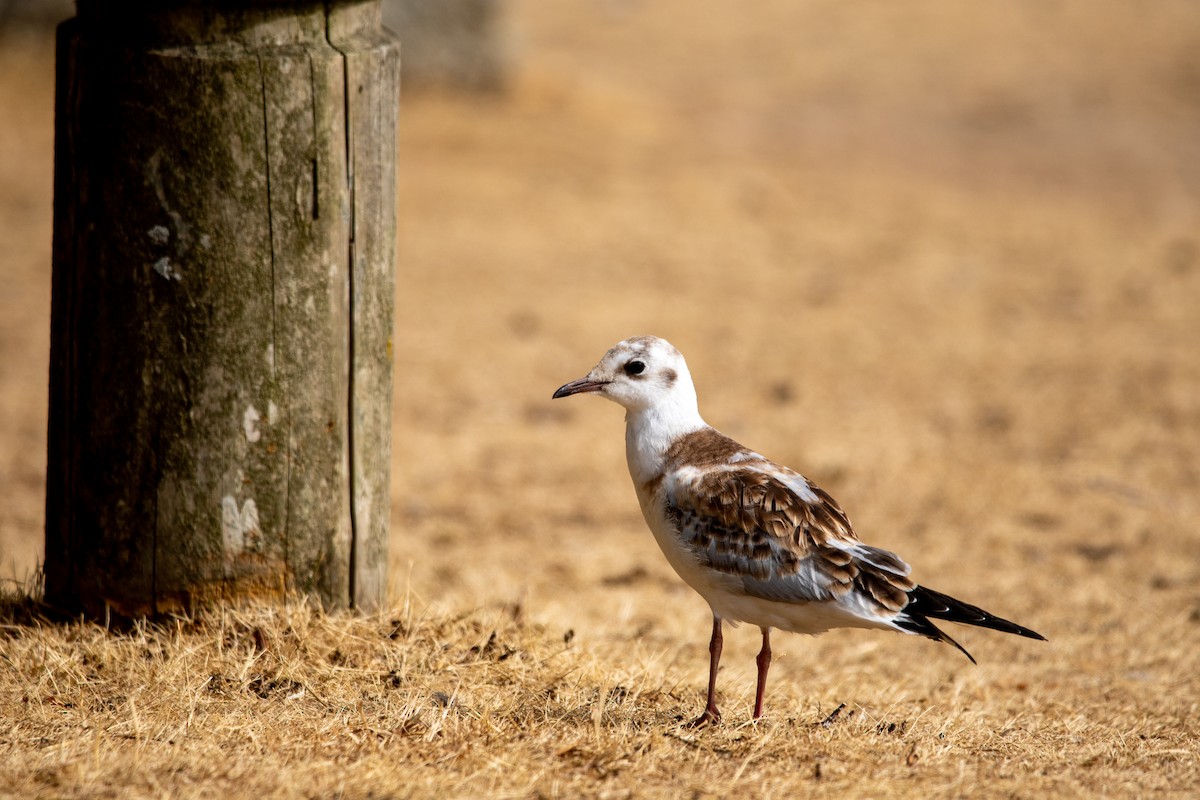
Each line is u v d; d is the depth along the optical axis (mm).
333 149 8836
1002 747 8227
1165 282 23953
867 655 11555
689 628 12102
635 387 8977
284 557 9156
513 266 23625
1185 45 41344
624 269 23844
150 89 8516
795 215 27422
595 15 44188
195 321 8734
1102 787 7406
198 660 8672
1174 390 18938
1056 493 15859
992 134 34125
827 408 18406
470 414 18203
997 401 18750
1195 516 15188
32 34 29531
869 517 15211
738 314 21953
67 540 9242
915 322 21875
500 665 9109
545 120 31719
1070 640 11875
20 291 20797
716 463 8797
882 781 7414
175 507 8938
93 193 8695
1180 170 31750
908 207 28375
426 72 32000
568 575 13688
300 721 7996
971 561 14023
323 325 9008
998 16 44656
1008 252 25641
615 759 7605
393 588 11008
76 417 8992
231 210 8664
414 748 7656
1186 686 10445
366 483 9438
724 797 7113
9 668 8594
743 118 34500
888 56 40438
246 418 8891
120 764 7195
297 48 8742
